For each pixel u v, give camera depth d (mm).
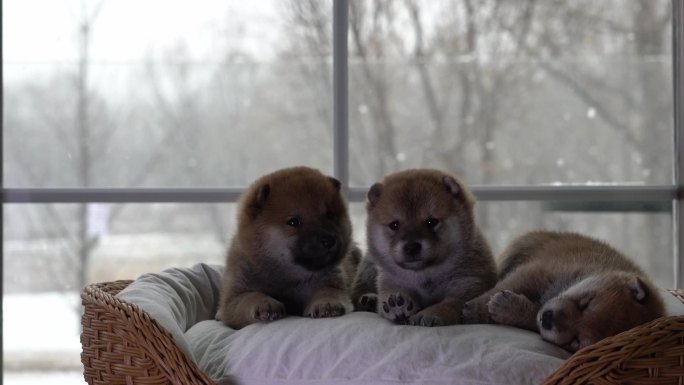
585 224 1819
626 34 2092
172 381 1108
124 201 1682
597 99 2117
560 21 2160
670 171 1940
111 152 1979
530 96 2158
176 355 1106
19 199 1690
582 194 1728
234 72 1987
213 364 1144
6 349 1895
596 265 1233
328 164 1993
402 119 2158
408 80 2156
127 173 1983
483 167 2164
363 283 1337
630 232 1808
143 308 1166
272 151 1993
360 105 2143
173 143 1986
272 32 1995
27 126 1940
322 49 1993
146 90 1980
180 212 1938
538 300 1221
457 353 1096
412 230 1209
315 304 1222
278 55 1995
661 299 1153
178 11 1979
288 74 1994
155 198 1675
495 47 2174
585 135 2127
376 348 1106
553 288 1217
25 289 1910
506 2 2172
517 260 1339
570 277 1213
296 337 1135
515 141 2160
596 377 1049
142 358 1123
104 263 1935
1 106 1767
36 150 1948
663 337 1062
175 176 1988
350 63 2137
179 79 1983
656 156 2055
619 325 1117
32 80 1937
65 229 1919
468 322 1197
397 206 1220
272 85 1993
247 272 1278
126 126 1980
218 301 1409
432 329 1141
